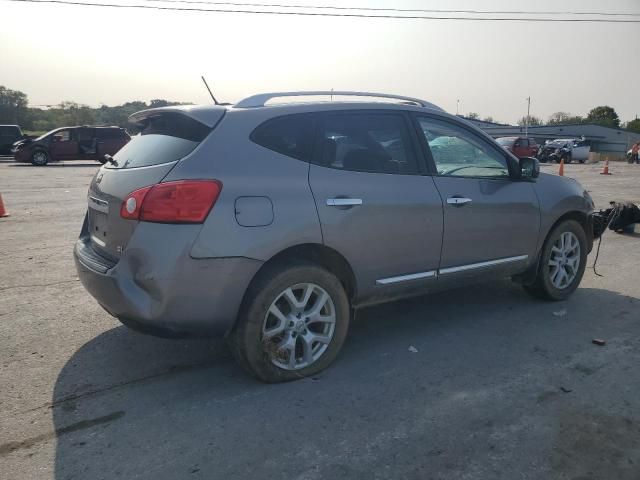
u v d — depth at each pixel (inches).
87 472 105.2
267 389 138.5
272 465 107.6
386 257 153.7
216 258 125.6
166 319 125.5
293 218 134.5
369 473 105.3
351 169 148.9
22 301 203.8
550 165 1332.4
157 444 114.4
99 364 152.3
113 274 128.6
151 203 123.3
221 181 127.0
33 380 142.5
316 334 145.3
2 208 388.8
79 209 425.7
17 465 107.2
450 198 165.9
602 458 110.3
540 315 194.9
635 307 204.7
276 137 139.6
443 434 118.4
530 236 191.3
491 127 2824.8
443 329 181.0
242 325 134.0
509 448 113.3
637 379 144.7
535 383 142.3
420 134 166.1
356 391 137.6
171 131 141.9
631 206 347.3
